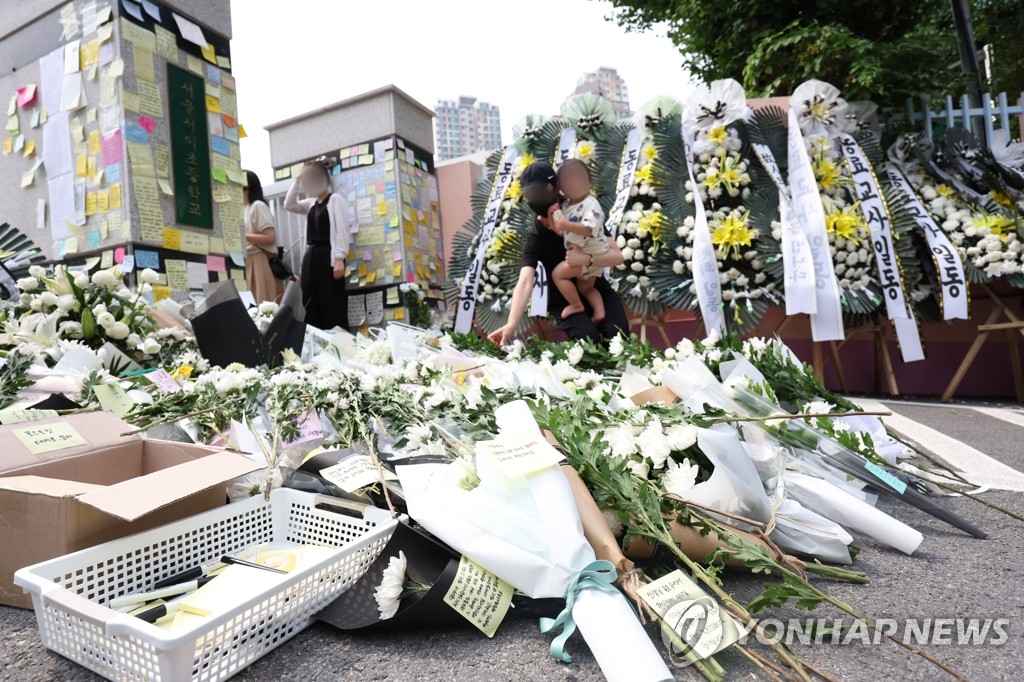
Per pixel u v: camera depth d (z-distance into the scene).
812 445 1.94
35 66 4.21
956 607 1.33
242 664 1.04
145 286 3.24
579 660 1.11
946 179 4.75
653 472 1.55
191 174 4.27
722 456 1.48
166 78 4.13
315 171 6.63
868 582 1.46
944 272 4.25
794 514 1.61
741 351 2.60
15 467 1.39
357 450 1.70
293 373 2.01
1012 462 2.56
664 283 4.78
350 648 1.15
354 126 7.76
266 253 5.96
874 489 2.08
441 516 1.26
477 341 3.72
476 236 6.00
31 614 1.25
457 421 1.79
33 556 1.23
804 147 4.79
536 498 1.28
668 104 5.30
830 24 5.46
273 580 1.23
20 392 2.09
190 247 4.23
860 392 4.97
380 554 1.24
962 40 5.43
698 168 5.01
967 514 2.00
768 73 5.82
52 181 4.14
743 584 1.44
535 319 5.27
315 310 6.75
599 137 5.61
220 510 1.42
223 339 2.68
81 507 1.20
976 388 4.66
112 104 3.85
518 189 5.77
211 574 1.30
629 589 1.15
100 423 1.67
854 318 4.70
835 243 4.57
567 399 1.91
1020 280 4.20
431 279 8.27
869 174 4.67
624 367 2.83
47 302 2.71
